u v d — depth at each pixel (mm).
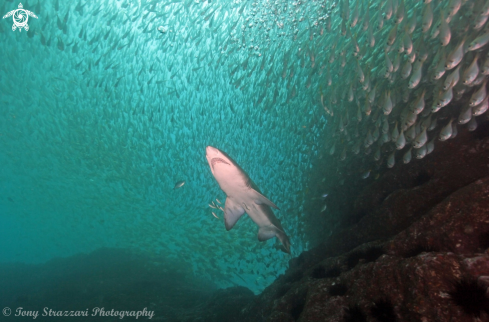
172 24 13969
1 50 16703
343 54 7211
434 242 3779
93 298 13102
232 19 12969
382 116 6832
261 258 11672
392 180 6918
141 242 20016
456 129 5566
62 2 18219
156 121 18219
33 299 14430
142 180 18266
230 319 8445
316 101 11062
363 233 6469
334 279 4461
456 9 4184
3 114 23609
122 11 13602
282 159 13367
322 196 10008
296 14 10922
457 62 4059
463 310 2531
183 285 15953
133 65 19766
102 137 18422
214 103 17703
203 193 19422
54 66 20750
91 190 29250
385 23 8086
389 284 3361
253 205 5570
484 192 3666
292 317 5090
